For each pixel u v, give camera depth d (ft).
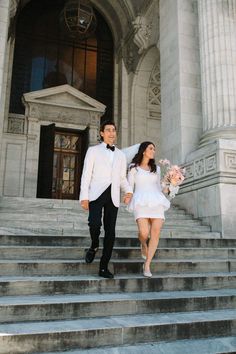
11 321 11.32
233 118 29.73
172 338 11.44
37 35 59.47
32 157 52.85
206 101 31.48
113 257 17.19
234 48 31.42
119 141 57.93
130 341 11.02
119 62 61.72
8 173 51.13
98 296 13.21
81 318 12.03
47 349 10.12
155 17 50.26
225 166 26.63
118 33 63.16
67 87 55.88
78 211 26.86
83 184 14.49
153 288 14.74
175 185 16.06
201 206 28.53
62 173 56.18
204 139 30.19
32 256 16.40
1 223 21.83
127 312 12.66
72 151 57.47
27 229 20.94
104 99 61.46
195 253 19.19
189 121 33.45
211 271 17.61
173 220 27.76
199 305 13.62
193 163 30.37
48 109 55.26
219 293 14.60
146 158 16.10
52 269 14.96
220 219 25.67
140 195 15.15
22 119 54.13
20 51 57.62
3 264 14.47
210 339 11.68
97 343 10.67
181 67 34.42
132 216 26.76
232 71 30.81
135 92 57.47
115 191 14.60
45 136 53.67
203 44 32.63
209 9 32.68
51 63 59.31
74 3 45.78
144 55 54.29
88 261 15.12
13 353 9.78
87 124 56.75
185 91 34.01
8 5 32.37
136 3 55.06
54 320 11.70
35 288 13.19
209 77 31.48
